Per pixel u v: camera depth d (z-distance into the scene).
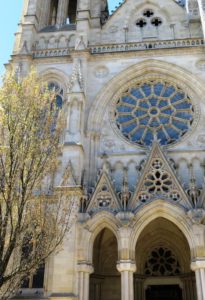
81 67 45.03
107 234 40.38
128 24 51.00
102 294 39.88
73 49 46.34
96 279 39.56
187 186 38.25
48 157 26.95
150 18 51.03
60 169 38.28
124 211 35.16
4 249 24.02
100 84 45.28
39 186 27.05
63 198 33.62
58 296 31.64
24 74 45.56
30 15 51.34
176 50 45.78
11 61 47.62
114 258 41.44
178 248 40.44
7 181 23.88
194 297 37.94
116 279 40.53
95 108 43.91
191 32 48.56
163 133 42.59
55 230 26.08
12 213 24.16
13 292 24.75
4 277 22.08
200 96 43.19
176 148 40.81
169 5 51.31
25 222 25.16
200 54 45.25
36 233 25.19
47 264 35.41
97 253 40.47
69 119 40.88
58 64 47.38
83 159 39.94
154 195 36.00
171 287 39.41
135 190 36.56
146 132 42.94
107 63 46.53
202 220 33.78
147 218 35.22
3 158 26.72
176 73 44.91
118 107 44.94
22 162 24.67
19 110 26.48
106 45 47.94
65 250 33.38
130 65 45.88
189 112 43.16
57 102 45.41
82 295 32.75
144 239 40.88
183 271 39.31
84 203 36.78
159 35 49.50
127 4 52.31
